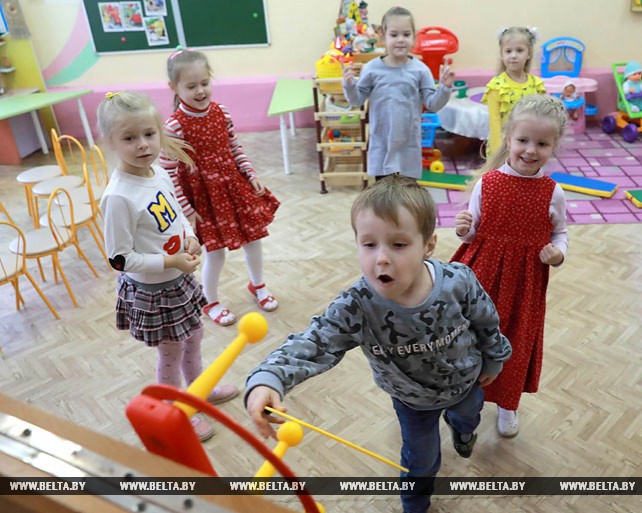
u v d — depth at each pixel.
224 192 2.23
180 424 0.56
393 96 2.97
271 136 4.75
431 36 4.11
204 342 2.32
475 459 1.72
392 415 1.91
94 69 4.77
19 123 4.55
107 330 2.45
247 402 0.92
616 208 3.19
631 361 2.08
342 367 2.14
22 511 0.54
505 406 1.70
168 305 1.64
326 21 4.49
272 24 4.53
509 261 1.58
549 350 2.15
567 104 4.00
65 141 4.93
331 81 3.33
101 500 0.50
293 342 1.04
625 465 1.68
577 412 1.87
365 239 1.02
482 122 3.66
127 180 1.52
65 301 2.68
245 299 2.61
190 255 1.61
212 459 1.77
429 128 3.93
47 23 4.59
